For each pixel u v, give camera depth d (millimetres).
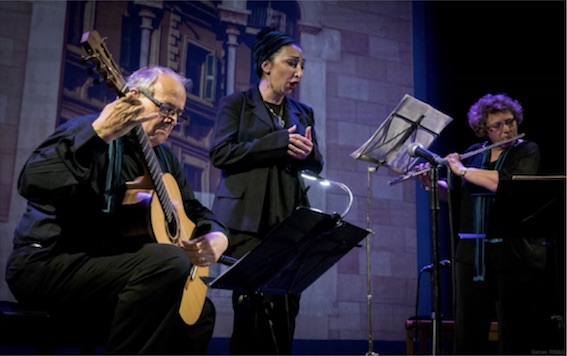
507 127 3309
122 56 5031
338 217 2254
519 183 2908
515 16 5852
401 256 5707
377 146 2980
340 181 5613
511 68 5801
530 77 5738
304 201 2924
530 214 2971
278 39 2990
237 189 2781
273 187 2805
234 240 2715
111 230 2113
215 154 2812
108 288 2037
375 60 5914
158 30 5152
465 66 5941
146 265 2014
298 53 2984
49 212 2086
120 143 2182
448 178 3010
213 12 5355
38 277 2020
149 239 2123
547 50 5719
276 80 2971
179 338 2404
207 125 5254
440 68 5992
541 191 2914
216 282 2164
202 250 2340
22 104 4746
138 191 2160
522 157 3199
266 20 5523
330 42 5762
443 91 5953
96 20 4996
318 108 5637
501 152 3334
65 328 2125
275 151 2740
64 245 2070
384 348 5488
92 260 2041
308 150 2799
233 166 2814
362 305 5496
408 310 5648
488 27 5922
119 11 5070
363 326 5473
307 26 5684
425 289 5719
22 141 4715
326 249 2391
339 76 5754
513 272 3021
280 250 2199
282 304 2738
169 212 2312
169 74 2340
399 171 3078
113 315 2094
